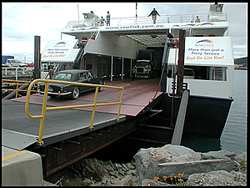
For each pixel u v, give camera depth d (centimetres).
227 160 675
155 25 1938
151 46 2942
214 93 1414
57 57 1884
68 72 1517
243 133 1728
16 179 447
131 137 1251
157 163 664
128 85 1956
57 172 721
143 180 579
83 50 1881
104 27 2083
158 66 2892
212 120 1430
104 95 1528
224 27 1798
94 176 803
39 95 1565
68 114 1055
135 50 2778
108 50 2184
